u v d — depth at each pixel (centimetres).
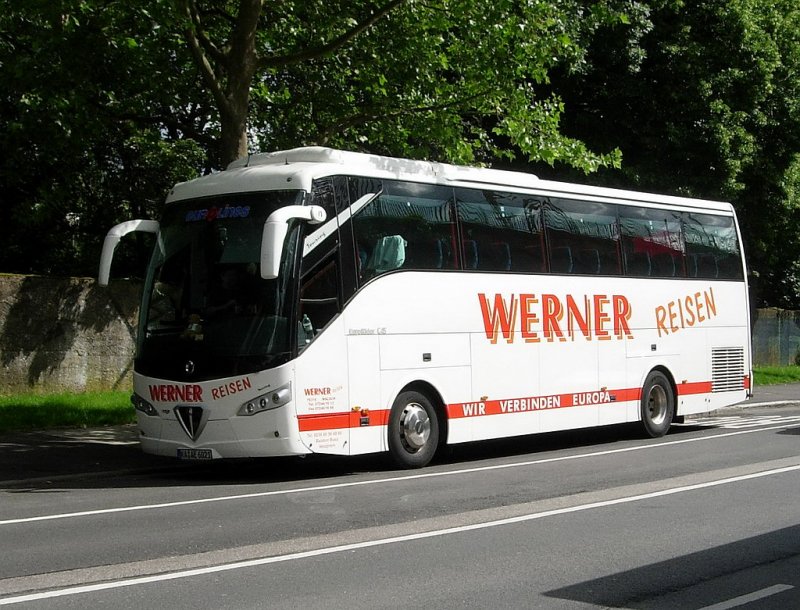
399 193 1419
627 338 1777
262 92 1933
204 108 2130
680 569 773
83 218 2448
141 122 1992
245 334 1259
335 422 1296
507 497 1120
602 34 2816
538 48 1773
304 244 1284
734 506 1052
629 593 701
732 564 791
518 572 759
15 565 780
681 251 1912
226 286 1286
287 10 1872
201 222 1330
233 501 1115
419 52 1834
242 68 1644
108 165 2395
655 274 1848
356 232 1349
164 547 850
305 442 1255
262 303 1261
